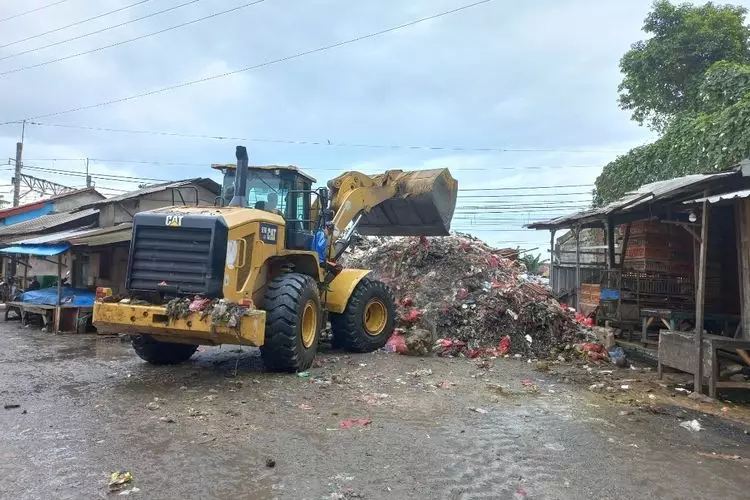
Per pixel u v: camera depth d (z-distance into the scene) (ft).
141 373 25.48
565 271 45.65
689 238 39.04
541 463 15.26
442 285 39.06
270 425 17.79
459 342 33.40
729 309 35.01
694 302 37.73
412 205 36.70
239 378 24.31
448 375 26.78
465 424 18.67
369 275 34.09
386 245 46.42
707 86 53.11
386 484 13.50
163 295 23.94
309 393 21.99
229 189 29.40
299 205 29.19
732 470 15.29
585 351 32.65
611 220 38.42
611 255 38.78
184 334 22.85
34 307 45.55
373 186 35.22
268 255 25.59
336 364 28.17
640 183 59.31
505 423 18.97
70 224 65.87
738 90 49.57
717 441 17.98
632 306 37.01
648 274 38.17
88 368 26.86
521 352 33.40
